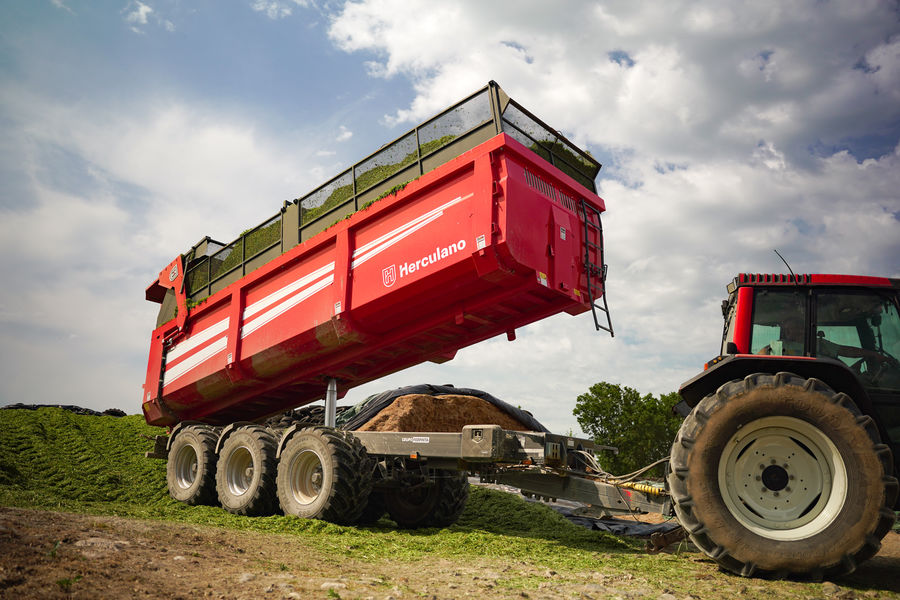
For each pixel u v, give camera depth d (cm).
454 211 577
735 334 472
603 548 546
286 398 887
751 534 397
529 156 573
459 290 605
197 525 544
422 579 363
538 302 621
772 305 471
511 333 669
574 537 606
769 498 412
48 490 806
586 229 627
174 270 949
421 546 510
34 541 346
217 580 318
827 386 405
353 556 447
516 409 867
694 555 487
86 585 284
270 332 757
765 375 414
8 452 937
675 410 562
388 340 689
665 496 502
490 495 848
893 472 420
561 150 645
